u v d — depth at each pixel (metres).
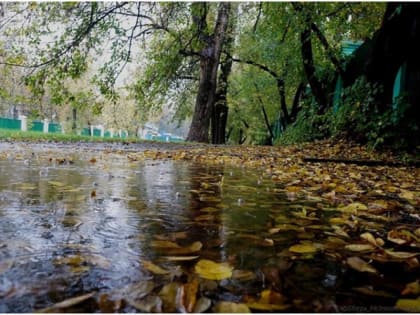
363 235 1.72
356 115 9.85
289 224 1.94
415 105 8.60
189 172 4.47
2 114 31.31
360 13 12.73
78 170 4.08
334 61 12.92
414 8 8.21
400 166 6.45
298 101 19.62
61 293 0.98
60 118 30.23
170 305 0.93
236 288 1.07
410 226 2.03
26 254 1.28
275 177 4.25
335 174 4.82
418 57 8.78
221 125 25.45
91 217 1.88
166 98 16.42
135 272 1.15
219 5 16.12
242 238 1.63
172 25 11.00
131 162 5.51
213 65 16.83
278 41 14.42
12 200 2.25
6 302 0.92
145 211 2.10
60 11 8.37
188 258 1.31
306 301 1.01
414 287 1.14
